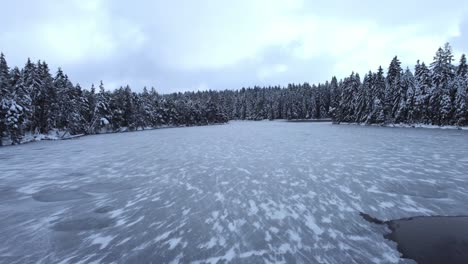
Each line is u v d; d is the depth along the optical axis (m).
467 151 15.95
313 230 5.68
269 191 8.46
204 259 4.64
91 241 5.49
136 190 9.04
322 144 20.23
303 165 12.34
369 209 6.85
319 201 7.48
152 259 4.70
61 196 8.75
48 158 17.20
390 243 5.10
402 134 29.00
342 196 7.88
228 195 8.15
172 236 5.55
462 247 4.90
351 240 5.23
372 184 9.09
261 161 13.52
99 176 11.35
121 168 12.87
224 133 35.62
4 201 8.38
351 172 10.86
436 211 6.70
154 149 19.80
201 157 15.25
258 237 5.40
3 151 22.16
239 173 10.99
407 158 13.84
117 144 24.95
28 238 5.74
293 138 25.59
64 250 5.17
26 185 10.34
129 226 6.14
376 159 13.65
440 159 13.48
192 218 6.46
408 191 8.30
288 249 4.91
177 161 14.18
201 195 8.23
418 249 4.86
